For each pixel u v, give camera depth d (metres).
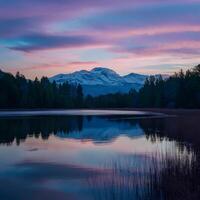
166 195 13.02
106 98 191.12
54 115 86.19
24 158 23.36
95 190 14.87
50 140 33.59
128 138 34.41
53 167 20.22
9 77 145.75
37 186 15.95
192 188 12.59
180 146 26.39
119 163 20.70
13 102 139.12
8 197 14.36
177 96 122.62
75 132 41.62
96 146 28.98
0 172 19.00
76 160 22.41
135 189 14.42
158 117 68.75
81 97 185.88
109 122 57.97
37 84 155.75
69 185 15.98
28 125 52.03
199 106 113.94
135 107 177.50
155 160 19.41
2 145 29.92
